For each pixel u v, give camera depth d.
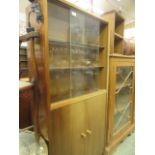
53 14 1.37
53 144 1.27
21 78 1.60
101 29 1.86
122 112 2.38
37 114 1.26
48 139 1.22
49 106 1.19
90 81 1.97
